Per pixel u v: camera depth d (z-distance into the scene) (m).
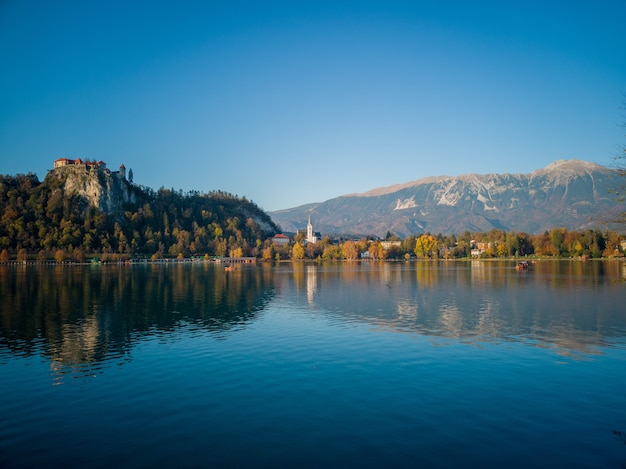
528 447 23.73
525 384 33.53
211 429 25.89
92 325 57.78
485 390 32.19
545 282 121.19
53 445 24.11
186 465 22.02
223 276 161.00
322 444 24.06
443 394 31.38
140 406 29.34
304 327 56.25
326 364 38.84
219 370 37.16
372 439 24.62
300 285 120.75
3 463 22.28
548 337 49.91
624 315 64.94
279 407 29.08
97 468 21.83
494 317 63.66
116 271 194.88
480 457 22.70
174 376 35.53
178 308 74.19
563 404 29.53
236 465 22.00
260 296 92.81
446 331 53.41
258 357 41.25
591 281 123.06
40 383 34.00
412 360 40.12
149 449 23.61
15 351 43.78
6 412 28.50
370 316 65.12
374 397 30.83
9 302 81.50
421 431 25.58
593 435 25.08
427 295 93.38
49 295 93.38
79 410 28.72
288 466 21.86
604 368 37.56
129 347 45.31
